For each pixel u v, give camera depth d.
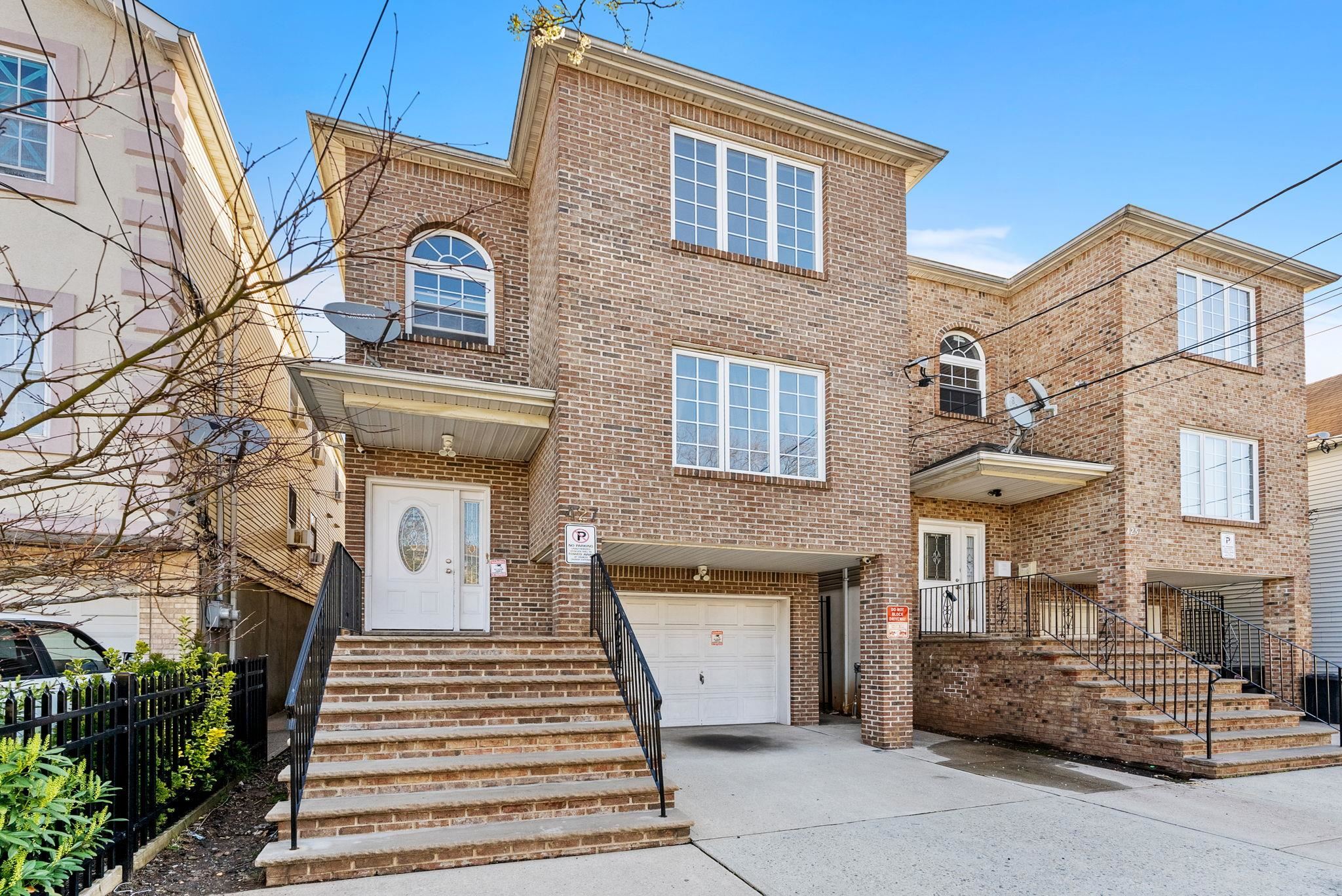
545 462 9.99
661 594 12.16
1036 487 12.76
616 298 9.52
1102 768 9.27
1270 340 14.36
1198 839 6.44
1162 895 5.22
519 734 6.90
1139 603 12.27
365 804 5.73
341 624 8.24
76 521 8.04
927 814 7.05
